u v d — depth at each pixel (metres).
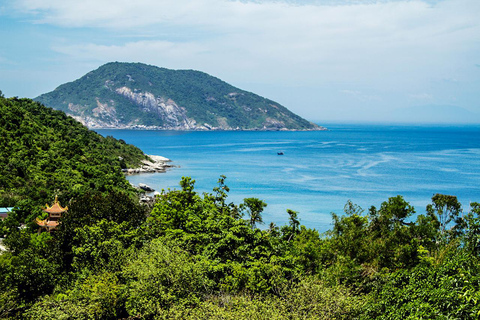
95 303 29.52
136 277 31.47
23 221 68.75
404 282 24.23
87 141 154.12
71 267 41.78
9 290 32.72
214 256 35.62
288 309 25.84
